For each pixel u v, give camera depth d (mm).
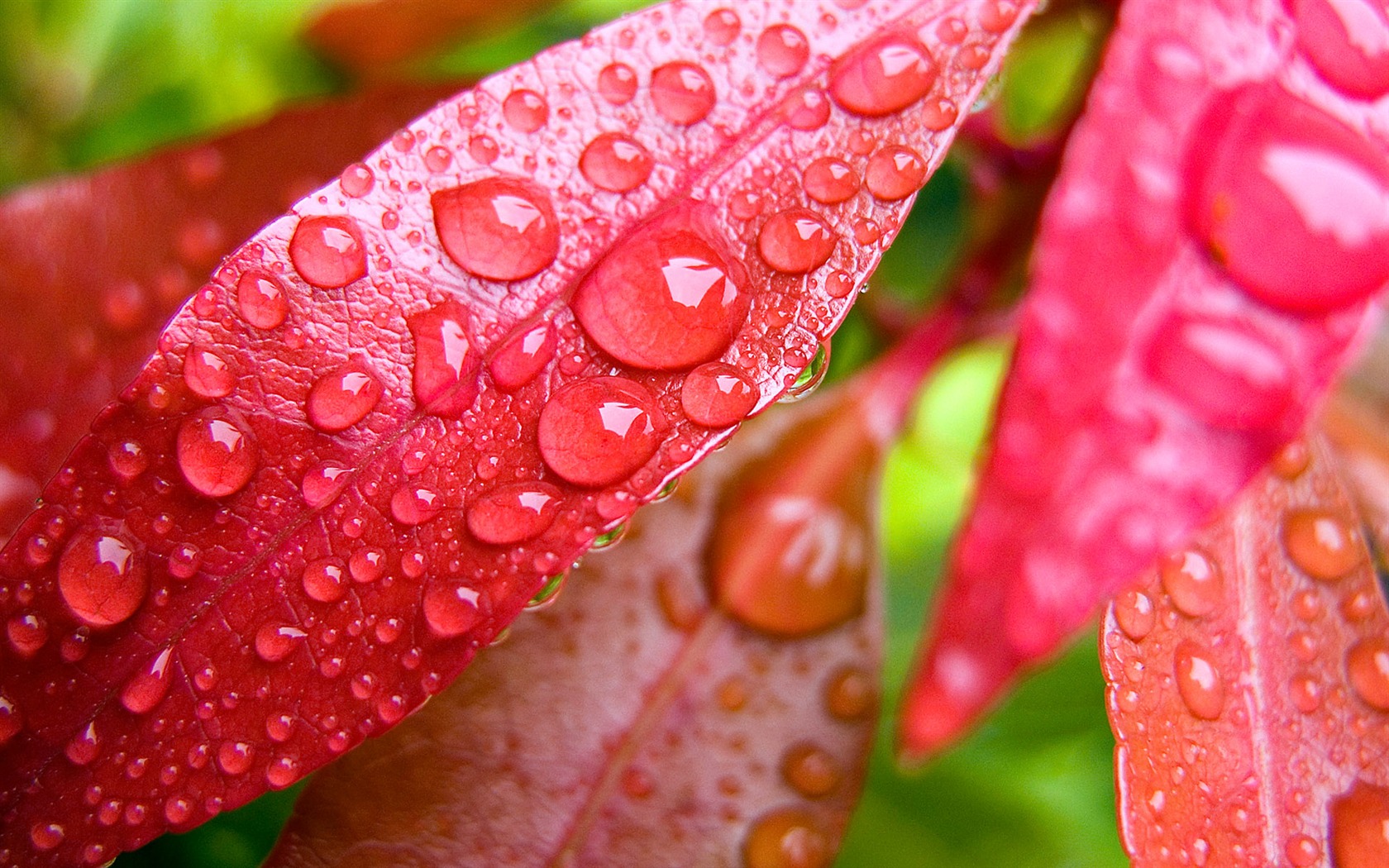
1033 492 88
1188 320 87
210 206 116
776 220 92
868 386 118
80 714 89
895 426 117
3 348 113
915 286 170
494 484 90
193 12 147
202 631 89
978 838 141
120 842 89
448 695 105
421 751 104
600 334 91
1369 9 91
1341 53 91
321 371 90
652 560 110
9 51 150
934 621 90
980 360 163
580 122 93
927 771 141
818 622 111
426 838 103
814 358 92
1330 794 95
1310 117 89
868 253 92
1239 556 98
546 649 107
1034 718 145
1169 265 88
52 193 115
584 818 105
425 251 91
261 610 90
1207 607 97
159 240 116
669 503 111
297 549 90
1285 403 87
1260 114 89
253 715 90
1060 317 87
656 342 91
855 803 108
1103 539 87
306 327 90
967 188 125
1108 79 88
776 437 116
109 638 89
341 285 90
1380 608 98
